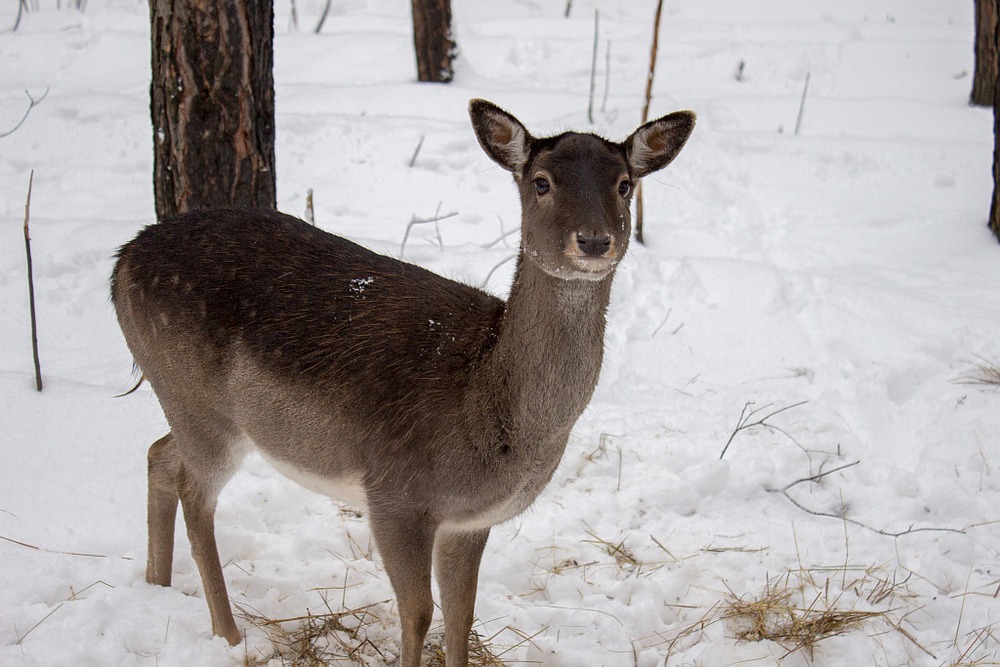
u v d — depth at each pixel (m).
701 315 8.71
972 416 7.37
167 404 5.32
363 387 4.82
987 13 13.43
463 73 14.28
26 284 8.30
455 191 10.75
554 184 4.46
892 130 12.97
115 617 5.24
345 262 5.16
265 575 5.84
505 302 5.06
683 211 10.73
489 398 4.66
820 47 16.09
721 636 5.49
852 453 7.14
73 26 16.28
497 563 6.14
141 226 9.07
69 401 6.62
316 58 15.29
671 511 6.72
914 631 5.58
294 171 10.91
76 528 5.92
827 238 10.30
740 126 12.95
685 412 7.55
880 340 8.28
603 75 15.42
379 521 4.88
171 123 7.20
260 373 4.99
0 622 5.10
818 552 6.28
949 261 9.86
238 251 5.15
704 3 19.55
